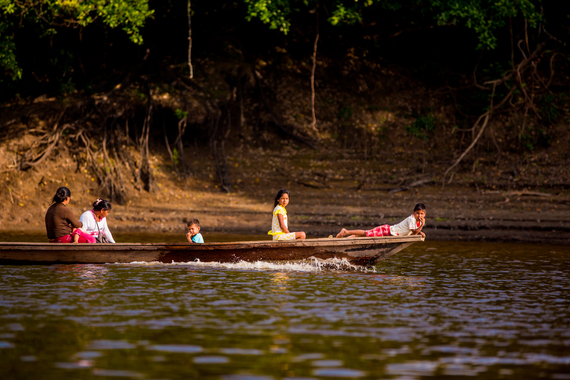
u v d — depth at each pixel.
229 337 13.91
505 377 11.30
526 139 57.94
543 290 20.30
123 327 14.75
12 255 24.62
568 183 48.97
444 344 13.48
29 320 15.38
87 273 22.84
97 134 54.47
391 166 56.84
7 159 50.19
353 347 13.17
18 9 49.78
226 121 58.88
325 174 55.34
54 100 55.66
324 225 43.22
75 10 52.72
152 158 55.94
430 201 48.19
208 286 20.44
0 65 54.12
